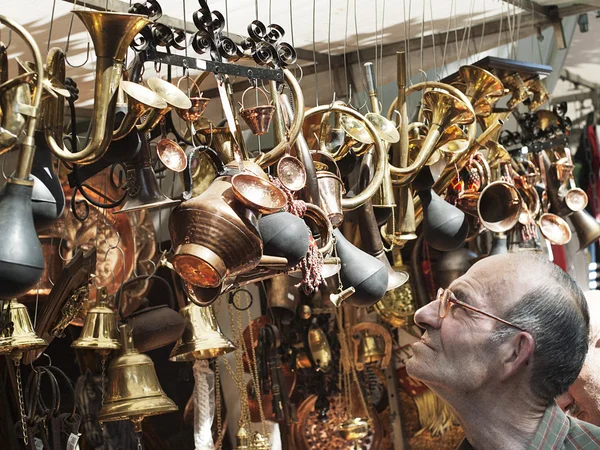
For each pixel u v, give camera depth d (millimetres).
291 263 2020
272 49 2154
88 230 3119
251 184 1877
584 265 4629
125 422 2979
